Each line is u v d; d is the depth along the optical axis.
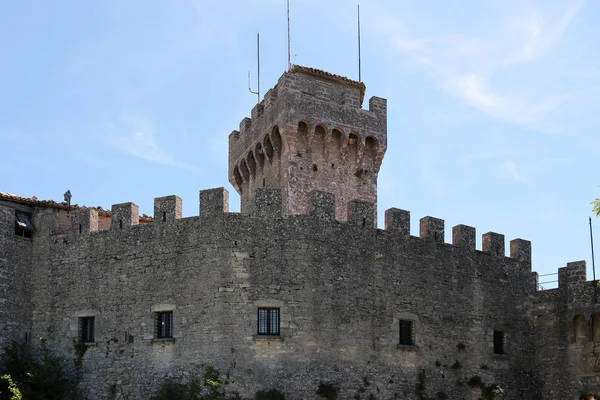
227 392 49.66
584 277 59.94
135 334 52.69
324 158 66.19
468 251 59.75
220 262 51.78
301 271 52.28
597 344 58.59
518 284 61.59
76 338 54.34
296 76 66.06
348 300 53.34
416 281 56.56
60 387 52.69
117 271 54.38
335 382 51.41
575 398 58.62
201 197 53.44
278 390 50.09
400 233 56.81
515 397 58.91
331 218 54.25
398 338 54.72
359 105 68.50
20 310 55.56
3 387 52.19
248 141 71.00
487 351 58.59
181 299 52.06
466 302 58.59
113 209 55.66
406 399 53.78
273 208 53.31
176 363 51.09
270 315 51.50
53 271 56.22
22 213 57.41
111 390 52.28
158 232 53.94
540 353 60.72
